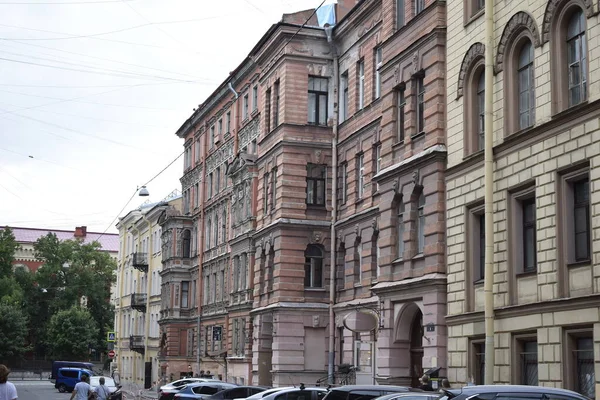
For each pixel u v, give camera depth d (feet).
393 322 100.17
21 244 396.37
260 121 157.07
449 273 89.04
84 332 334.65
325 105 144.77
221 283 191.42
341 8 152.15
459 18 90.48
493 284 79.66
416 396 56.70
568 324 69.26
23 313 340.80
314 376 138.62
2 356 330.54
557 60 73.77
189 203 226.38
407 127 99.71
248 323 161.79
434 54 94.32
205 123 210.38
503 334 77.82
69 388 224.33
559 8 73.72
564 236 71.41
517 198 78.33
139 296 271.90
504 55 81.05
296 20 148.15
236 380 167.12
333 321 134.72
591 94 68.64
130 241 303.07
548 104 74.13
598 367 65.62
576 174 70.54
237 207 171.12
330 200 141.59
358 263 129.70
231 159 185.57
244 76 176.76
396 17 105.81
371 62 128.26
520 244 78.07
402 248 100.42
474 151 87.04
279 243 140.87
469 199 86.22
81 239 416.67
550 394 42.37
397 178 100.73
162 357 227.40
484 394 42.32
